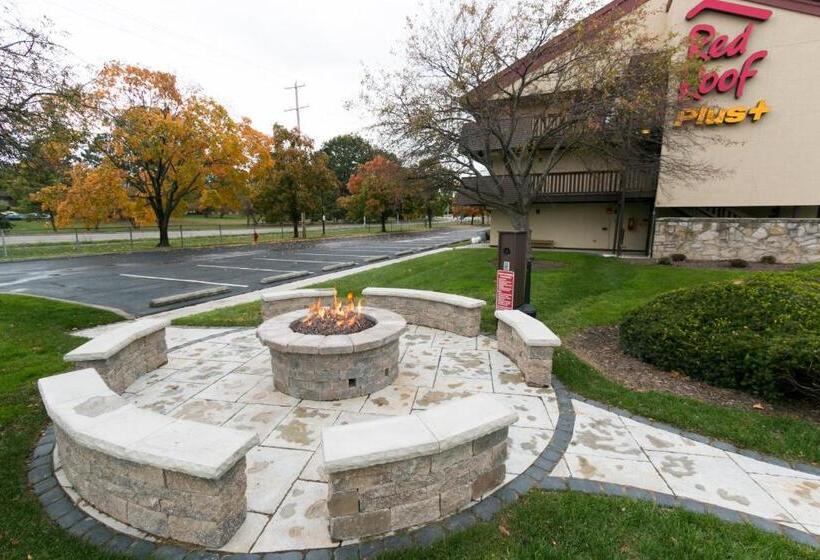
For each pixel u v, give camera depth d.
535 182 13.94
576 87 9.92
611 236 16.66
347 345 3.98
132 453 2.22
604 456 3.16
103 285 11.80
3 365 5.12
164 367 5.05
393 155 11.40
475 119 10.62
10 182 8.85
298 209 31.59
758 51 11.78
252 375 4.79
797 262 11.33
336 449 2.25
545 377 4.45
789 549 2.22
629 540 2.29
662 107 9.47
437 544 2.28
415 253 20.20
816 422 3.62
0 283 12.23
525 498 2.66
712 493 2.74
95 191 22.69
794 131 11.88
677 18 12.45
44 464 3.10
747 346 4.10
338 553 2.23
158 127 20.61
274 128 30.31
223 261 17.56
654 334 4.91
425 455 2.34
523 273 6.12
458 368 4.98
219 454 2.19
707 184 12.98
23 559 2.20
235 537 2.34
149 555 2.22
